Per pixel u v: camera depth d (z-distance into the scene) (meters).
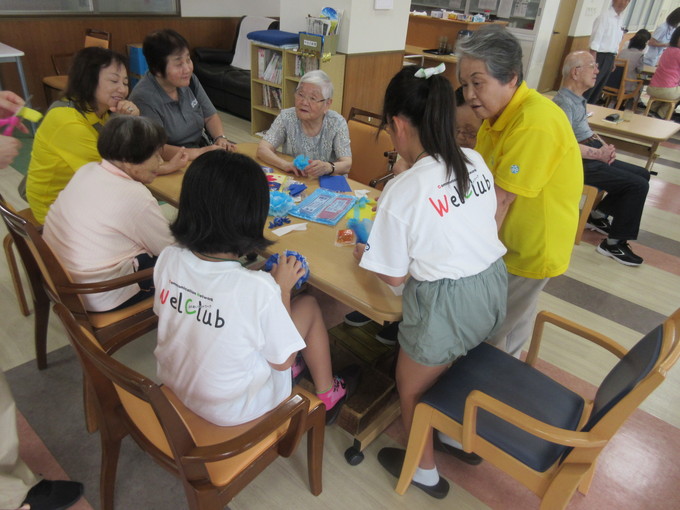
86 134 1.91
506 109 1.41
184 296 1.02
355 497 1.54
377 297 1.33
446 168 1.09
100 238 1.54
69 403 1.81
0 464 1.23
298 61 4.34
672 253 3.38
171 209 3.26
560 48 7.69
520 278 1.63
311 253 1.54
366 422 1.67
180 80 2.37
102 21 5.18
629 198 3.11
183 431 0.96
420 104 1.07
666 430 1.87
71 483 1.46
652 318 2.62
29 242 1.41
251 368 1.10
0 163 1.37
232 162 0.93
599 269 3.10
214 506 1.11
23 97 4.25
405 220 1.09
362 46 4.30
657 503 1.58
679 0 11.83
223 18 6.17
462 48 1.37
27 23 4.69
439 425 1.33
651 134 3.60
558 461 1.20
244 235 0.96
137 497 1.49
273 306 1.00
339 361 1.88
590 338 1.39
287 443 1.22
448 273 1.16
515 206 1.50
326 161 2.50
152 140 1.52
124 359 2.03
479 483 1.61
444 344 1.23
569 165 1.41
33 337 2.12
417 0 8.20
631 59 6.36
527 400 1.33
